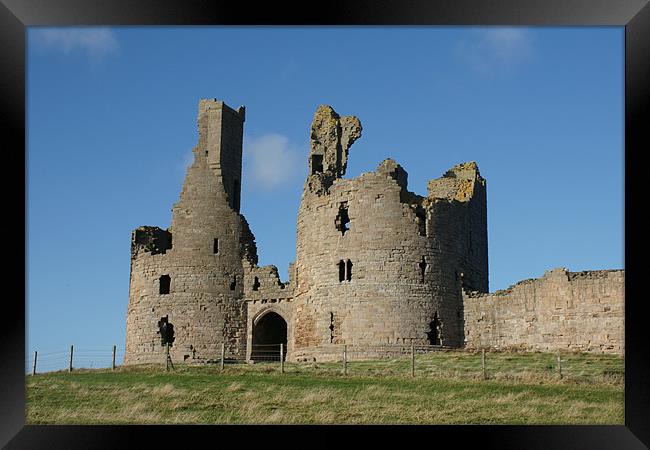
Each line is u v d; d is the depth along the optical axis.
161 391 49.38
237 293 80.00
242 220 81.62
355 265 70.25
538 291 68.88
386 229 70.25
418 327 69.31
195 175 81.44
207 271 79.62
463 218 75.25
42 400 47.56
